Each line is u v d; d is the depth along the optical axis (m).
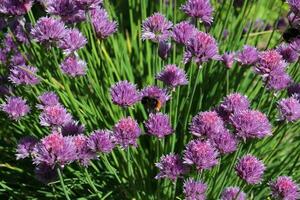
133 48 1.33
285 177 1.03
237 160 1.05
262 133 1.00
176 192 1.13
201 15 1.12
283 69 1.08
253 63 1.13
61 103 1.19
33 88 1.19
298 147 1.20
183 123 1.17
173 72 1.08
